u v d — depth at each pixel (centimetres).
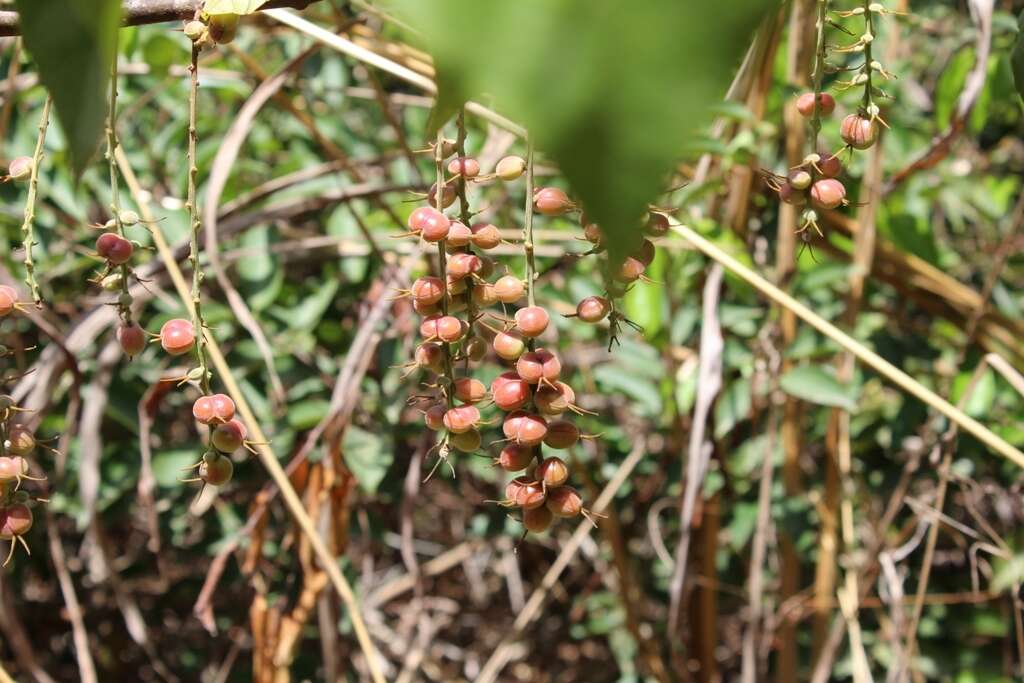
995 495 118
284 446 114
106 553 117
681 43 33
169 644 157
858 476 129
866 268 110
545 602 163
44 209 118
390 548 161
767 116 115
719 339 106
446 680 160
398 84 148
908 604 122
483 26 33
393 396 116
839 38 116
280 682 110
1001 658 128
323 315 135
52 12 51
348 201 111
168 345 80
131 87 130
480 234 77
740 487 123
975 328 110
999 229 146
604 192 33
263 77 115
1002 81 111
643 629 137
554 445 77
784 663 119
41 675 112
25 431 80
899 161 122
